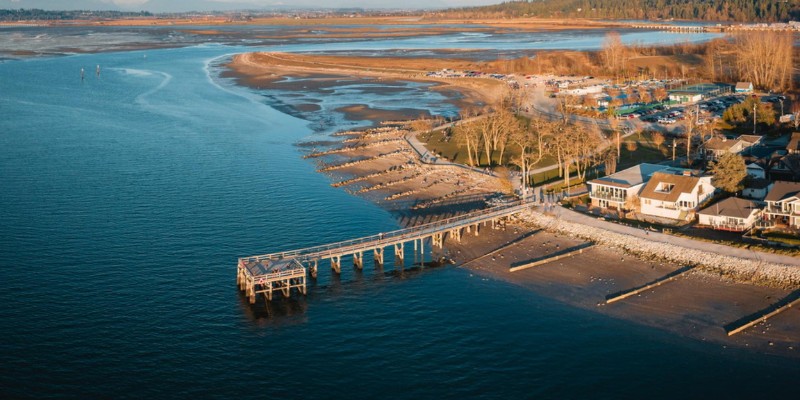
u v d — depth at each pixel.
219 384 78.31
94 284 102.19
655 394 75.88
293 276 99.25
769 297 93.81
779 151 147.38
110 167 165.62
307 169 164.12
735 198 119.94
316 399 75.88
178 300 97.88
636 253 109.25
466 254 113.31
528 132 183.38
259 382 78.81
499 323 91.00
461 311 94.50
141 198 141.75
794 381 77.00
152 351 84.62
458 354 84.12
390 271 108.06
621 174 134.62
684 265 104.25
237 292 100.81
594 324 89.94
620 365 81.06
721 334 86.38
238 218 130.12
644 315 91.56
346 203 138.62
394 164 166.50
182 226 125.81
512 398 75.62
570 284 101.00
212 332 89.50
